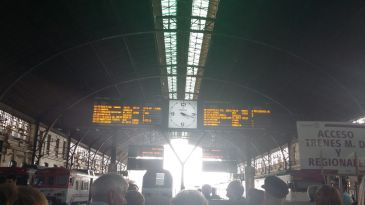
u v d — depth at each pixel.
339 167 6.94
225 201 9.09
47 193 27.28
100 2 22.00
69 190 28.00
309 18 22.44
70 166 45.50
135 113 26.20
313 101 33.38
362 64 25.02
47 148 39.06
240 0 22.23
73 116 38.28
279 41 25.59
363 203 2.75
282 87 33.25
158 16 23.81
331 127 7.09
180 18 25.17
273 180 5.14
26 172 25.94
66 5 21.53
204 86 39.75
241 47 28.12
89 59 29.31
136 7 23.02
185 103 26.52
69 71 30.34
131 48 28.78
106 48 28.02
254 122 26.48
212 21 25.06
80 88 33.88
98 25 24.33
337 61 25.89
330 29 22.86
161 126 26.03
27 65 26.22
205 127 26.19
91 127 26.11
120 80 34.41
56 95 33.81
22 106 31.61
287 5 21.72
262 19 23.70
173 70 35.56
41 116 35.34
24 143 33.00
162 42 29.19
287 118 28.41
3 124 29.22
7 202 2.63
